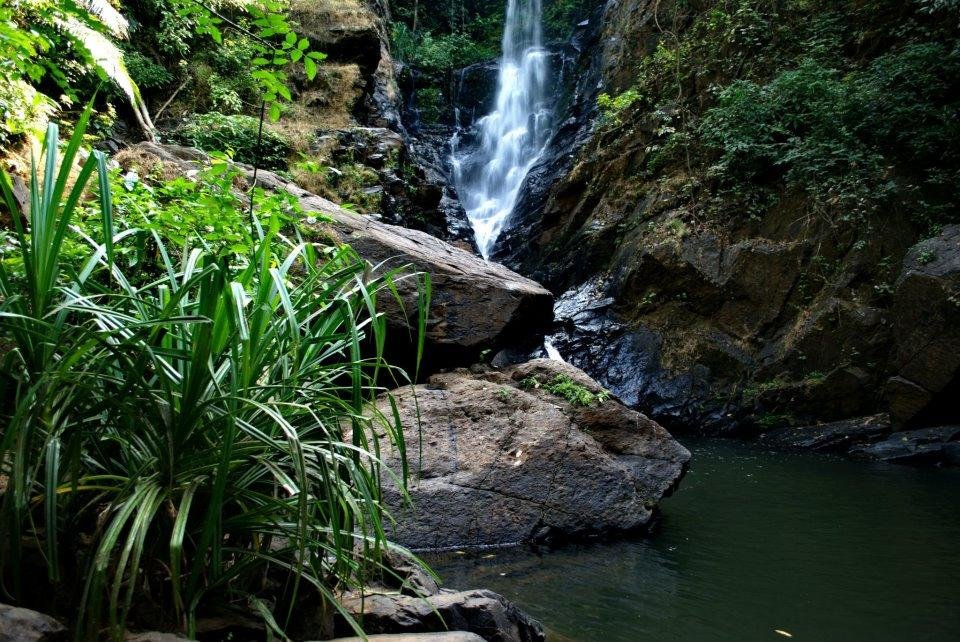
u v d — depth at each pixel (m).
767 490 5.70
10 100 5.52
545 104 18.34
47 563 1.78
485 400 4.69
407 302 5.54
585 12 20.78
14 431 1.59
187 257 2.42
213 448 1.88
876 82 9.34
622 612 3.14
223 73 11.71
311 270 2.27
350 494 1.97
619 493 4.43
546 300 6.39
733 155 10.24
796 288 9.23
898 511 5.02
